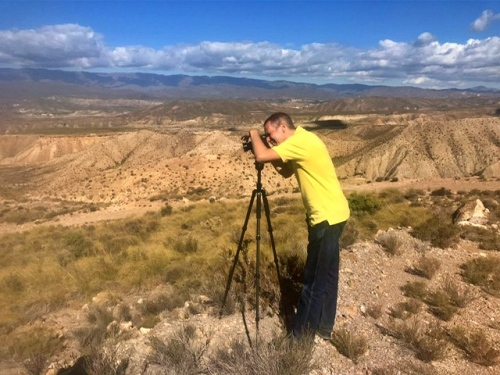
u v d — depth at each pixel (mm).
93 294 8633
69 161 196000
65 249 14148
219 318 5305
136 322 6258
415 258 8039
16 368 5500
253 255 8109
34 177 156250
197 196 44438
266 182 62719
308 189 4254
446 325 5488
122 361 4328
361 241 8852
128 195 59812
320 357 4395
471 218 12477
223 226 14969
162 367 4305
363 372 4316
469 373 4477
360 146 191875
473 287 6797
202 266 9164
